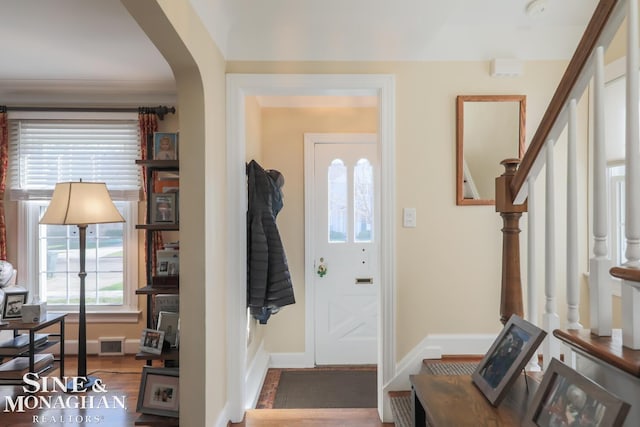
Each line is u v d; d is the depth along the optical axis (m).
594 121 1.00
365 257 3.52
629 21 0.89
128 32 2.28
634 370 0.78
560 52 2.31
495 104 2.30
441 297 2.31
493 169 2.31
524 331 1.12
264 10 2.00
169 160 2.08
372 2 1.94
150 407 1.96
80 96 3.24
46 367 2.69
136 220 3.27
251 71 2.25
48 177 3.22
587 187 2.32
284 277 2.56
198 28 1.74
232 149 2.23
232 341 2.21
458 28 2.29
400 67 2.30
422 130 2.30
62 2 1.94
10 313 2.62
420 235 2.30
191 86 1.82
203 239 1.83
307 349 3.47
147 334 2.03
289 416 2.27
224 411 2.13
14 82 3.04
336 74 2.27
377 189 2.40
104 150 3.25
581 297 2.32
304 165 3.47
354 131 3.49
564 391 0.86
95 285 3.31
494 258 2.31
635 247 0.88
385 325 2.28
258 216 2.51
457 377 1.24
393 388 2.24
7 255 3.22
